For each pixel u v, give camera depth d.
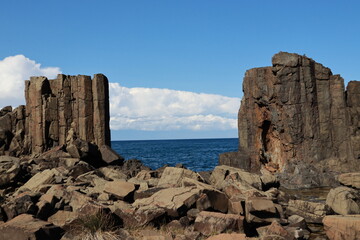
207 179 24.59
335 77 36.19
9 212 13.83
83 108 37.31
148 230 12.69
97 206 13.03
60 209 15.47
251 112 39.66
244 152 40.84
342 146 35.28
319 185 31.16
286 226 13.91
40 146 37.00
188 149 141.50
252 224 13.87
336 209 16.77
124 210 13.91
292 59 35.16
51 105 37.50
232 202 15.09
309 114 35.34
